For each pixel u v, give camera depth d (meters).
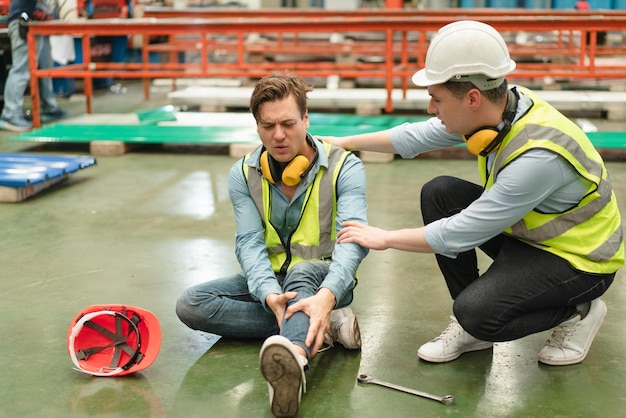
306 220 2.63
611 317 3.01
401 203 4.77
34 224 4.40
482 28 2.22
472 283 2.44
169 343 2.81
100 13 9.70
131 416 2.29
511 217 2.28
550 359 2.59
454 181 2.70
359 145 2.81
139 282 3.46
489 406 2.33
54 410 2.33
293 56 10.83
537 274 2.38
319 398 2.38
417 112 7.63
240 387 2.46
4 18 8.04
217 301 2.71
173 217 4.53
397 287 3.38
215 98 7.92
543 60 10.42
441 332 2.88
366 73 6.93
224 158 6.21
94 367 2.56
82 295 3.31
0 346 2.80
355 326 2.69
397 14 8.54
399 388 2.43
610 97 7.42
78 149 6.59
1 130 7.34
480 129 2.29
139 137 6.32
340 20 6.52
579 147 2.29
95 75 6.85
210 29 6.61
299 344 2.30
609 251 2.41
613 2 10.20
